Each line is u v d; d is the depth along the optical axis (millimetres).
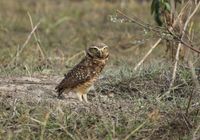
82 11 37500
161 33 16078
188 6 19047
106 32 30812
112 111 15523
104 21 33625
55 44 27969
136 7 36812
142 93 16766
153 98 16297
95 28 32438
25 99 16141
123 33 29328
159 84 17234
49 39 29422
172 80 16656
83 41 29359
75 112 15328
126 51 26562
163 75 17469
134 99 16391
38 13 35469
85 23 34375
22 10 37312
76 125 14836
